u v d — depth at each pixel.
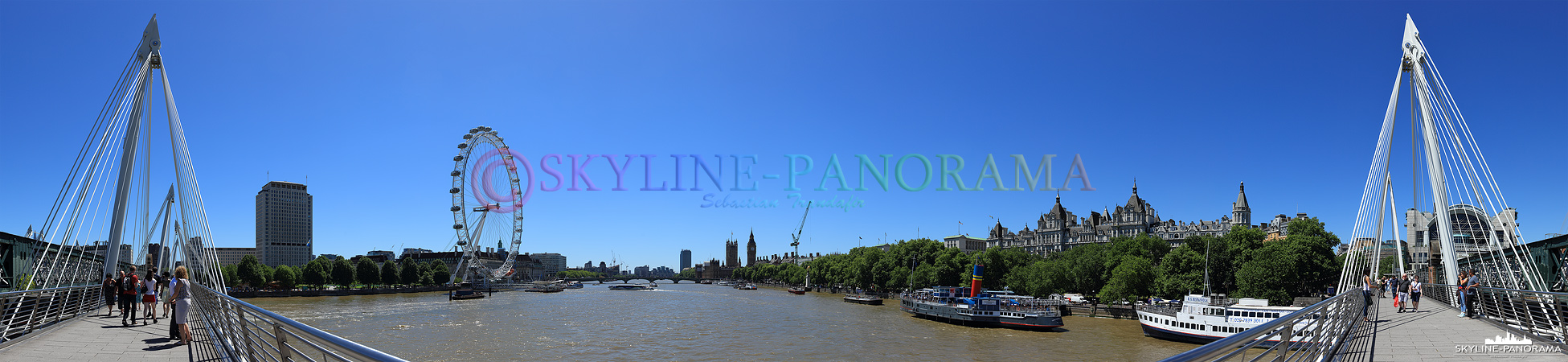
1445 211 58.34
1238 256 145.75
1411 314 51.38
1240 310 95.69
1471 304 46.12
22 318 31.64
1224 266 146.38
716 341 107.00
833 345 102.12
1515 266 75.69
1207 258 139.25
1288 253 131.88
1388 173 67.19
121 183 50.78
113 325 36.75
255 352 17.64
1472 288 46.19
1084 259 168.38
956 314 134.88
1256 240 149.00
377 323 132.00
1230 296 139.38
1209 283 135.62
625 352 94.44
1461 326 40.94
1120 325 126.19
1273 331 14.55
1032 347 98.56
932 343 104.31
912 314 158.88
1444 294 59.47
